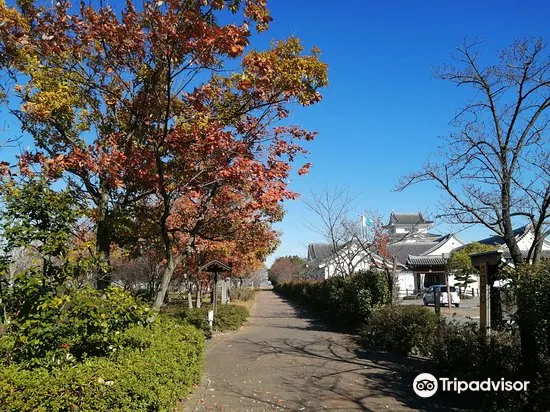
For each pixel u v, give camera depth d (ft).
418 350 34.40
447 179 34.81
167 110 21.54
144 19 20.66
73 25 21.76
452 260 94.17
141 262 68.23
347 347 40.06
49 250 16.98
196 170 24.67
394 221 160.35
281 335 50.49
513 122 25.32
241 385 25.86
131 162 24.52
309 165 24.14
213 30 18.57
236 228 31.76
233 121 25.72
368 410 20.76
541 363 19.07
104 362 15.06
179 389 19.57
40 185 17.80
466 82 27.12
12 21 21.22
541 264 20.52
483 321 26.17
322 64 24.70
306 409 20.95
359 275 53.83
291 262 227.61
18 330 16.16
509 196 25.08
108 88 25.76
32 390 12.06
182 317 53.83
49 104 24.95
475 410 20.49
